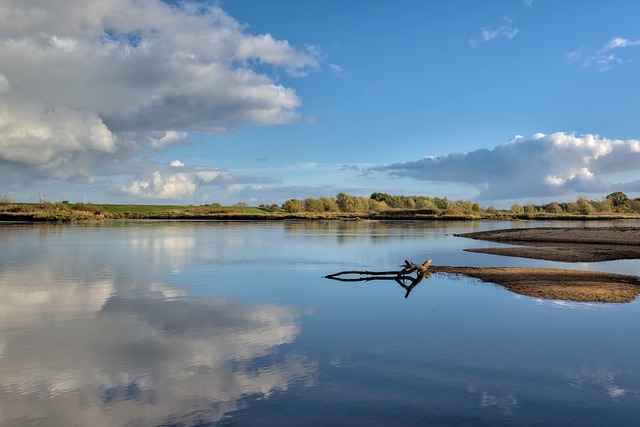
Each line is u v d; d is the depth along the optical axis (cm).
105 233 5903
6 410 777
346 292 1862
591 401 802
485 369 959
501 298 1703
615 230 5766
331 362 1005
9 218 10100
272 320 1391
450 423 719
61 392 850
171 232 6347
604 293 1767
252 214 14275
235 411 763
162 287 1983
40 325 1330
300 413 755
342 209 19425
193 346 1129
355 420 729
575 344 1131
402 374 932
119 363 1005
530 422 724
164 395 832
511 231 6062
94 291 1880
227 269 2564
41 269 2531
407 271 2194
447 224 10031
